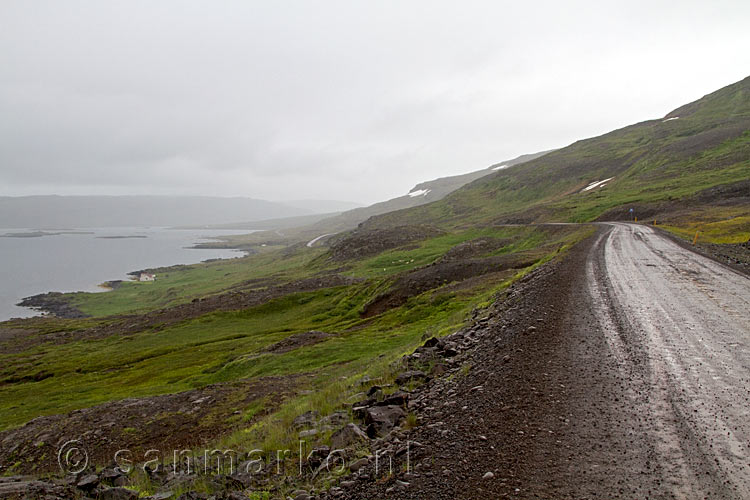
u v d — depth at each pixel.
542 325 14.48
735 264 25.77
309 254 186.50
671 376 9.55
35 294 148.38
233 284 126.94
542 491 5.70
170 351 55.09
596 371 10.05
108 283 166.62
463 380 10.64
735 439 6.83
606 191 124.62
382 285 61.50
